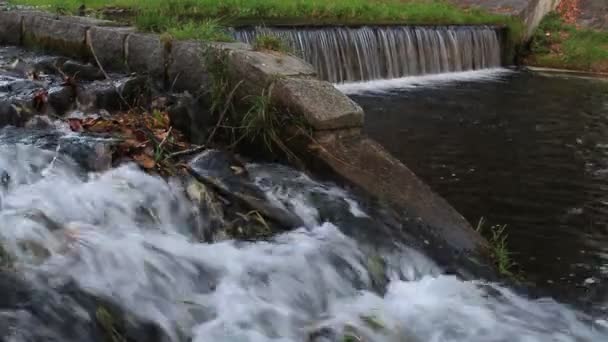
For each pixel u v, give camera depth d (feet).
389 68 44.50
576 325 15.55
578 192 24.07
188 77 22.62
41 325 12.25
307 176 19.62
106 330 12.79
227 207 17.66
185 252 15.67
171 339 13.25
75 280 13.56
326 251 16.60
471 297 16.25
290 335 14.06
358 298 15.80
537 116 35.81
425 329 14.90
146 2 38.52
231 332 13.73
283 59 21.54
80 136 19.16
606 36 55.67
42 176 17.08
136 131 19.92
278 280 15.42
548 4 58.65
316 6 46.21
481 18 53.47
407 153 27.84
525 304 16.24
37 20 28.55
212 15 39.29
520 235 20.27
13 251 13.80
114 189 16.93
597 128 33.58
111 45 25.38
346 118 19.90
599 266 18.52
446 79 46.29
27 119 20.35
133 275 14.33
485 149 28.94
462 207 22.22
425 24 47.44
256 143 20.70
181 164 18.56
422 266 17.15
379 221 17.98
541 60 54.44
